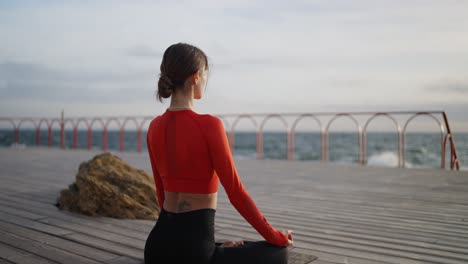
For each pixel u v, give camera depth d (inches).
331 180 217.2
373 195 167.5
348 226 112.8
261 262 54.0
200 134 48.4
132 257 82.7
